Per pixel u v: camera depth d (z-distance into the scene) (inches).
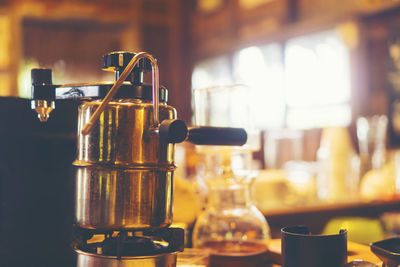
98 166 29.8
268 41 291.0
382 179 108.1
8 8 279.9
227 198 44.4
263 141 160.2
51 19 293.7
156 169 30.2
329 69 253.8
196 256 40.4
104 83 31.7
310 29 258.8
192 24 350.9
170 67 341.7
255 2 301.7
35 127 42.5
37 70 33.5
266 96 295.9
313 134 239.6
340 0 239.9
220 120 42.6
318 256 31.4
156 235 33.2
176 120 28.5
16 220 41.7
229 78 327.6
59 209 43.2
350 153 110.7
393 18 218.1
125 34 323.0
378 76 225.3
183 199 48.6
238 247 42.6
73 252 43.3
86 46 305.3
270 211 81.6
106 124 30.0
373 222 84.1
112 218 29.6
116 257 30.3
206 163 45.9
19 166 41.9
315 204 89.8
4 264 41.2
